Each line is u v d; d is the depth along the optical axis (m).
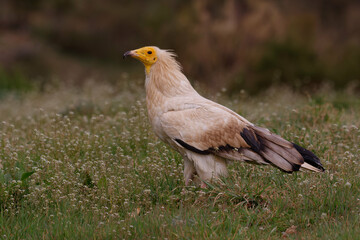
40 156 15.58
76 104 23.77
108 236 11.23
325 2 58.53
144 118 18.00
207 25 45.94
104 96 26.58
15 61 60.16
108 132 18.22
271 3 49.12
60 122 17.45
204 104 13.84
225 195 12.87
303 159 13.09
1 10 72.62
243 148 13.49
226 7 46.06
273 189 13.21
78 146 16.05
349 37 55.34
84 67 62.31
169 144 14.34
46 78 57.28
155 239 11.07
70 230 11.47
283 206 12.49
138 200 12.91
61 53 66.00
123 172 14.27
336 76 40.53
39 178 13.45
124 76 27.16
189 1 54.00
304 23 45.06
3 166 14.83
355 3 58.72
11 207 12.59
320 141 16.42
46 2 72.88
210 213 12.29
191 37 45.69
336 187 12.88
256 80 39.31
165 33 47.72
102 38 67.94
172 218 11.74
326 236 10.88
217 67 43.72
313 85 39.53
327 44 46.56
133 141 17.11
